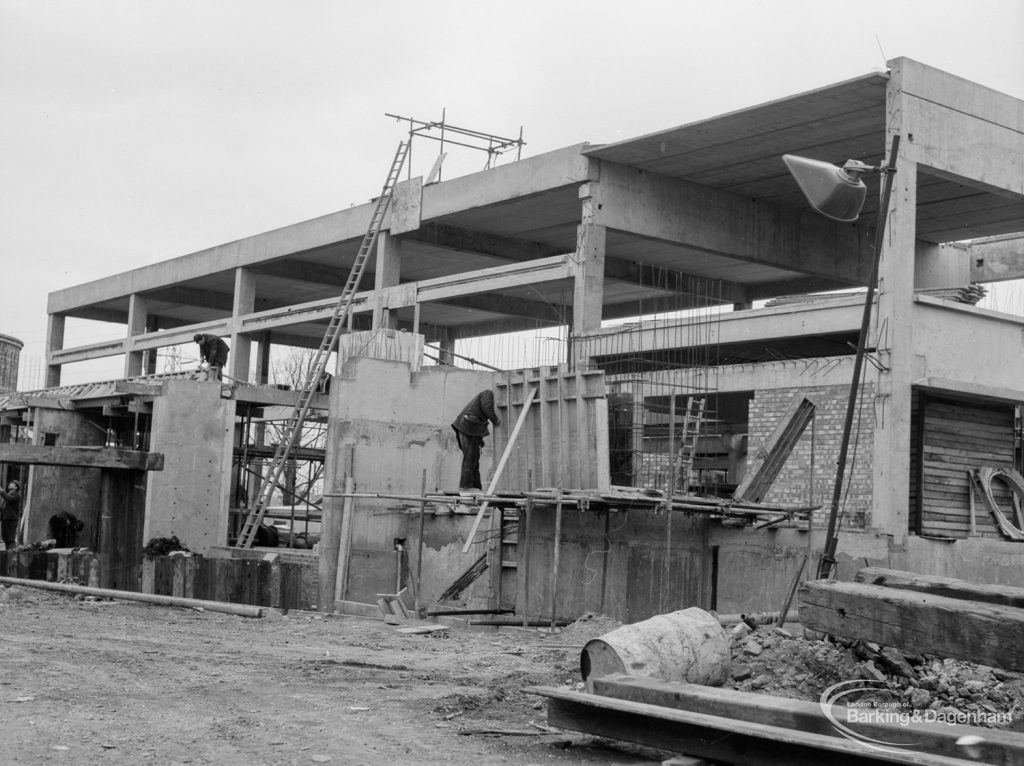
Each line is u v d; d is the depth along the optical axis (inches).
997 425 1187.9
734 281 1785.2
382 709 435.8
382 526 974.4
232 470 1419.8
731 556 887.1
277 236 1727.4
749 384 1176.2
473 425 935.0
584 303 1293.1
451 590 953.5
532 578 914.7
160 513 1226.0
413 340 1048.8
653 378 1247.5
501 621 815.7
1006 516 1173.1
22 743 349.1
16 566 1163.3
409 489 990.4
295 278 1825.8
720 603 874.1
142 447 1424.7
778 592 915.4
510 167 1378.0
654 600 834.2
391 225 1525.6
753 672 430.3
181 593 1084.5
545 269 1346.0
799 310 1162.6
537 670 554.6
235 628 709.9
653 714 349.4
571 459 901.8
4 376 2222.0
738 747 344.2
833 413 1105.4
